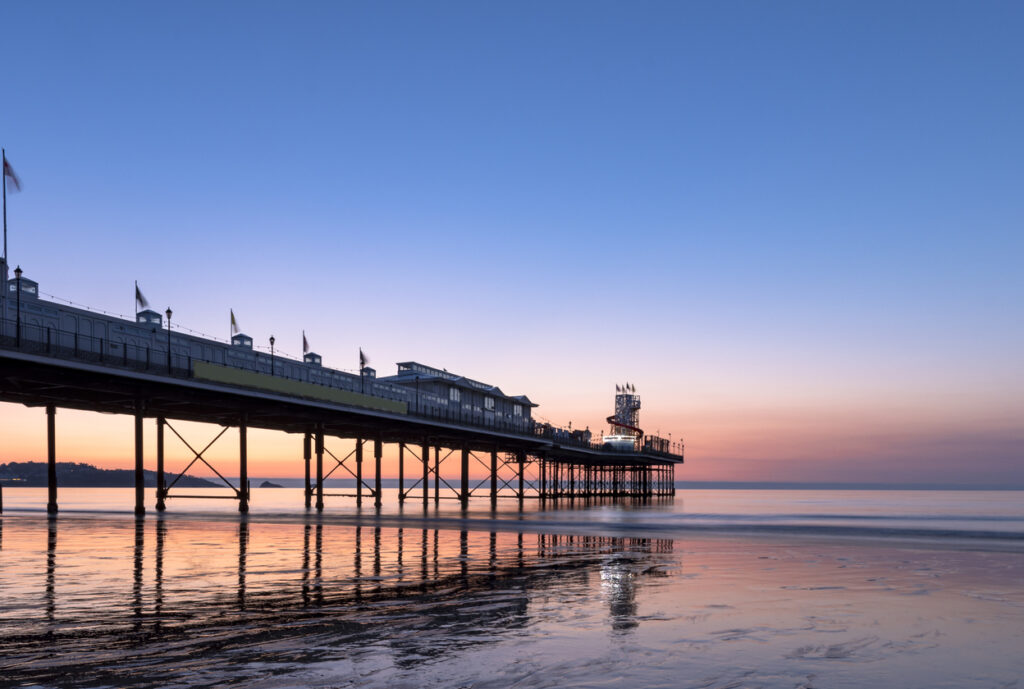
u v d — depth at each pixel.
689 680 14.05
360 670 14.48
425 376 103.12
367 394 84.75
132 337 59.38
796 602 23.06
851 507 133.25
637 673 14.46
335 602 21.77
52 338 52.53
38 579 25.48
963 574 31.03
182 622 18.66
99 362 53.72
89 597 22.03
